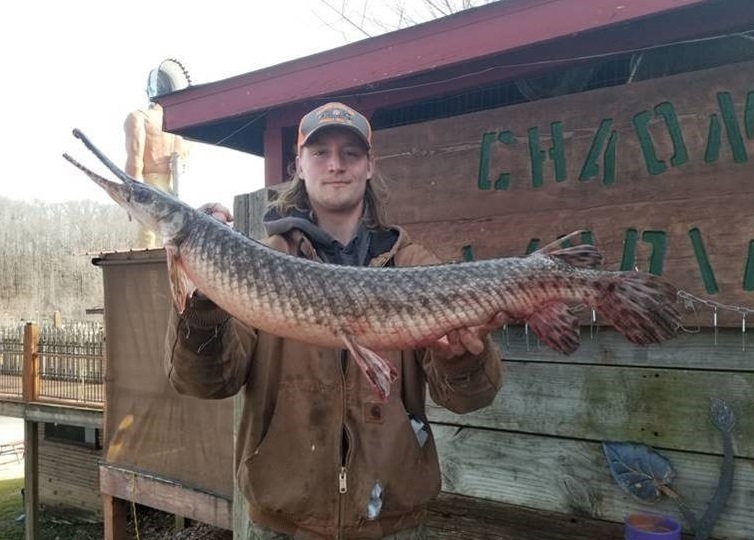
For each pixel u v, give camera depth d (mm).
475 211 3520
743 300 2770
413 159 3744
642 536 2717
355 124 2428
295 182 2658
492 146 3484
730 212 2824
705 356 2957
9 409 10922
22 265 59469
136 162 10164
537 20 3330
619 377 3182
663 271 2969
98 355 10273
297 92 4340
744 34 3061
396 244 2521
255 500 2209
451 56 3637
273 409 2299
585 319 3215
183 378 2119
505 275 2254
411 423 2316
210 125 5105
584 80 3746
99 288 60000
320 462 2174
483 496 3568
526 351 3467
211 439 6098
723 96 2865
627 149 3100
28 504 10711
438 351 2201
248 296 2221
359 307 2182
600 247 3133
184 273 2291
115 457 6984
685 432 2988
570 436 3311
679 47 3408
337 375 2246
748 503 2818
